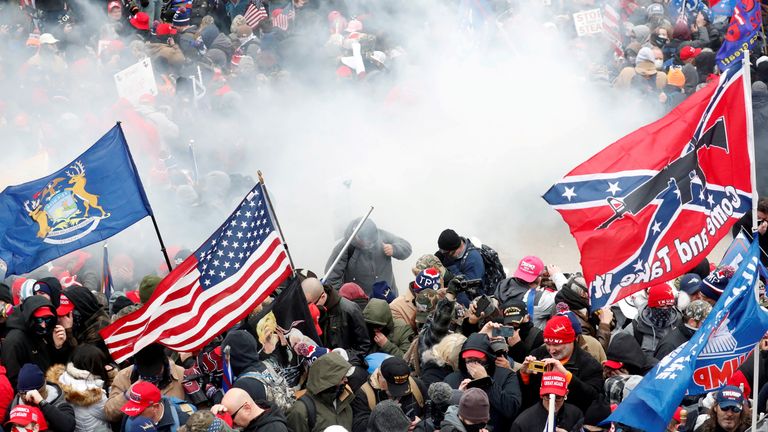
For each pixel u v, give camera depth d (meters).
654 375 22.12
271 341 27.41
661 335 29.59
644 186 26.28
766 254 36.12
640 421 22.12
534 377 25.62
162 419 24.39
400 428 23.50
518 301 28.20
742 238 29.77
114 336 26.97
